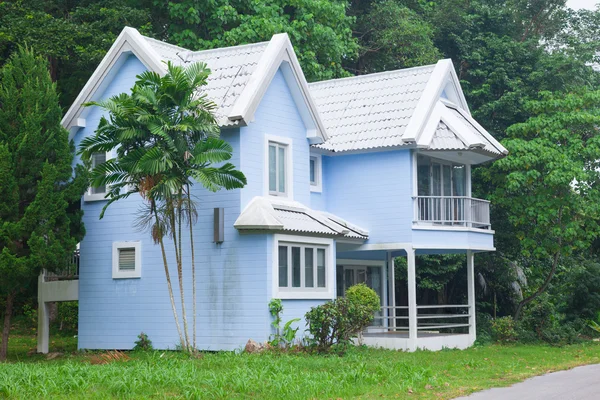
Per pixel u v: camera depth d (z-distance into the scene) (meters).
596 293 36.00
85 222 26.39
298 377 16.91
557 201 31.64
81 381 15.75
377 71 42.72
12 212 22.30
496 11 42.09
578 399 15.09
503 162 31.64
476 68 39.06
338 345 22.94
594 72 40.44
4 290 22.91
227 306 23.67
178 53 26.83
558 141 33.03
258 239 23.41
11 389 14.79
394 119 28.41
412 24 40.62
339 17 36.34
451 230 28.22
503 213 34.88
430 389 16.44
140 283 25.23
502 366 21.61
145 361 20.27
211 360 19.67
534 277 37.34
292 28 34.09
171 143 21.36
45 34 32.19
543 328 31.23
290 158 25.75
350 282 30.73
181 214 22.59
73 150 25.09
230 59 25.80
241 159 23.77
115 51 25.80
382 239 27.83
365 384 16.98
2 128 22.72
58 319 33.62
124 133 21.23
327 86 31.55
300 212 25.39
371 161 28.33
